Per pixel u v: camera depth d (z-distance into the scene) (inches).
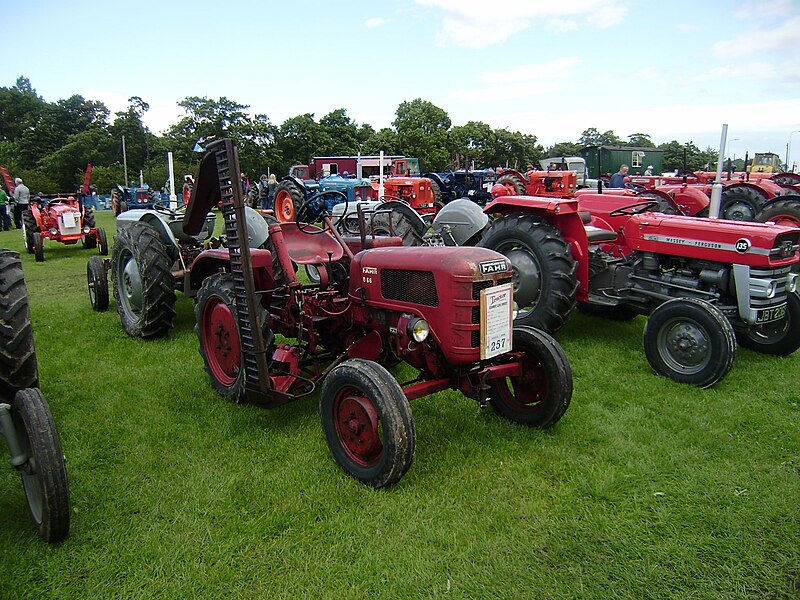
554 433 134.5
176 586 87.2
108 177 1472.7
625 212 214.2
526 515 103.7
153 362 184.5
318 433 135.6
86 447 128.8
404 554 93.4
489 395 144.1
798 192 458.6
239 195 123.0
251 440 132.7
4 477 117.1
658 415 145.4
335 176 790.5
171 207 287.9
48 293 289.0
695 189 410.3
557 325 197.8
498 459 123.2
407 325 119.3
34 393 96.8
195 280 188.9
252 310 128.2
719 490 111.4
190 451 127.4
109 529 100.1
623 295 200.7
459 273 114.4
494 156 1886.1
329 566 91.1
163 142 1641.2
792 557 92.7
